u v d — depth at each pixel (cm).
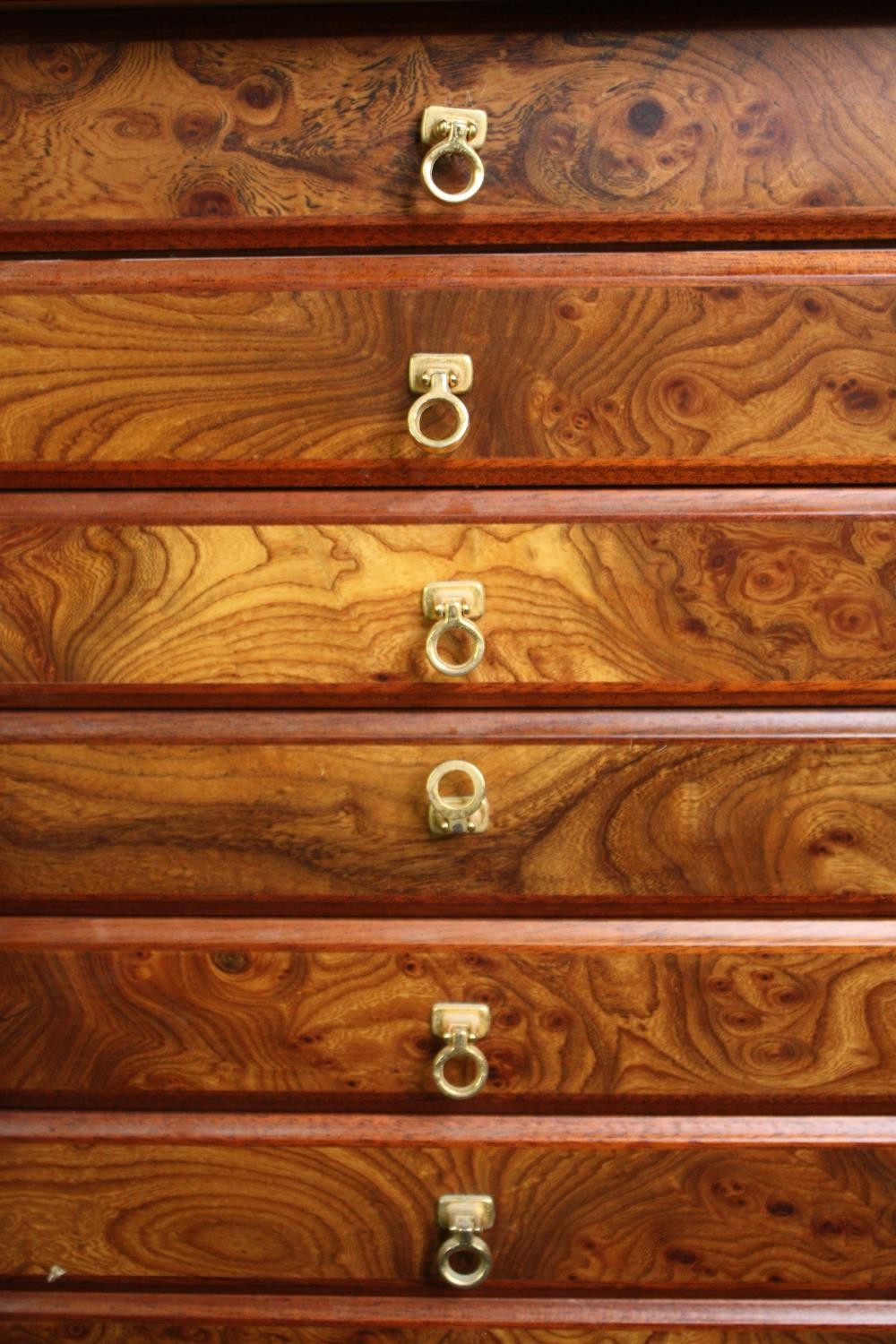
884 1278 81
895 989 77
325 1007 78
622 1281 82
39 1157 81
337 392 72
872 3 69
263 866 77
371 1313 83
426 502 74
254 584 74
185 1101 81
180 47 69
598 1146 80
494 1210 81
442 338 71
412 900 77
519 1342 82
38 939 78
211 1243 82
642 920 78
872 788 75
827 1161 80
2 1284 84
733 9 69
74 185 70
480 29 69
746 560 73
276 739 75
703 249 72
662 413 72
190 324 71
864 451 72
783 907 78
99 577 74
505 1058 79
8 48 70
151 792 76
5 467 73
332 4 68
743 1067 79
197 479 74
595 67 69
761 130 69
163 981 78
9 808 76
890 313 71
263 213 70
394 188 70
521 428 72
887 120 69
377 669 75
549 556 73
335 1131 80
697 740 75
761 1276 82
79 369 72
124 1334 84
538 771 75
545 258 72
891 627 74
